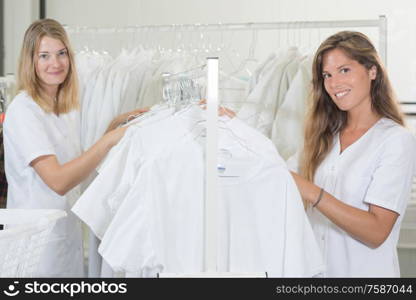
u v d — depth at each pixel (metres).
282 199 1.57
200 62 2.57
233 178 1.60
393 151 1.83
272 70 2.36
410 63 2.90
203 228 1.58
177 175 1.57
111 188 1.67
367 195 1.82
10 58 3.22
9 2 3.23
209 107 1.48
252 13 3.09
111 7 3.21
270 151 1.61
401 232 2.75
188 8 3.14
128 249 1.53
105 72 2.54
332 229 1.92
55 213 1.53
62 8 3.26
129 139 1.68
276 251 1.57
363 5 2.97
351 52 1.86
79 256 2.27
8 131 2.06
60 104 2.21
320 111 1.99
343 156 1.92
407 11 2.91
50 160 1.97
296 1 3.05
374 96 1.94
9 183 2.13
